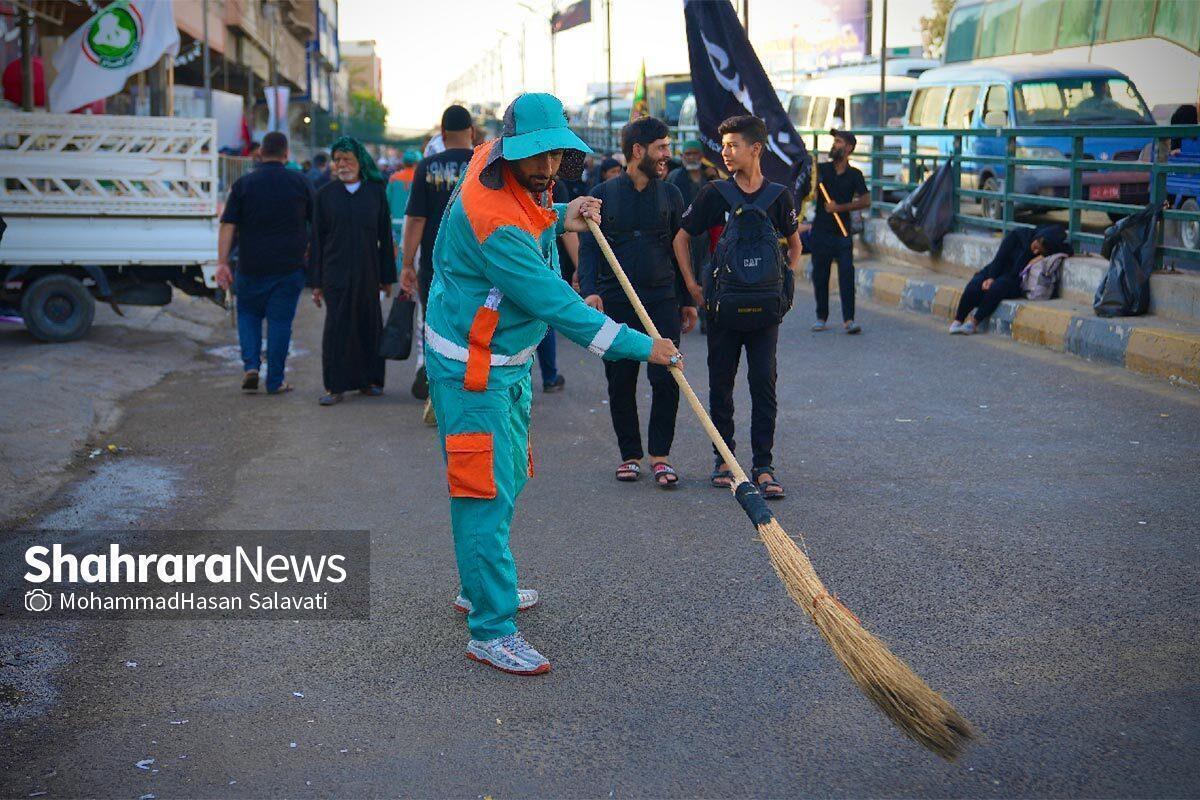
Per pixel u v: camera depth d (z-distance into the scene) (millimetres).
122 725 3676
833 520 5637
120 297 10992
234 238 10312
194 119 10688
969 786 3266
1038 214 16266
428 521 5762
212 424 7906
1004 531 5398
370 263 8516
